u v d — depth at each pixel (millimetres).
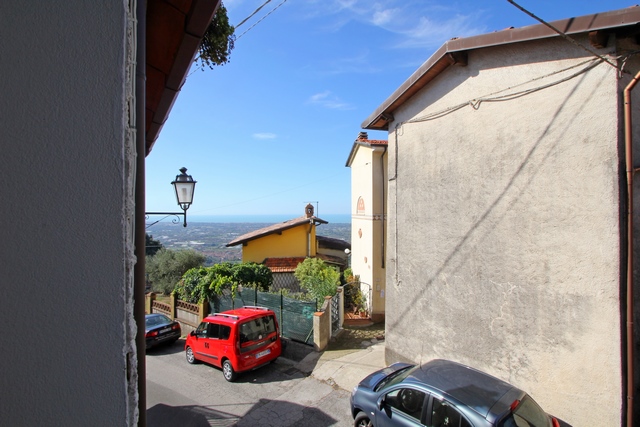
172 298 14547
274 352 9180
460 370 5125
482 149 6055
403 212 7910
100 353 954
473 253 6230
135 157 1081
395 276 8148
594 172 4699
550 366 5152
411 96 7625
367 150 13586
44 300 909
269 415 6891
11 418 896
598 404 4668
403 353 7832
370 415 5340
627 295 4465
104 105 953
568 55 4941
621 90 4527
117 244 968
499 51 5758
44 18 908
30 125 896
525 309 5449
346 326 12086
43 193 905
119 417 968
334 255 21891
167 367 9797
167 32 2320
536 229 5312
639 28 4289
